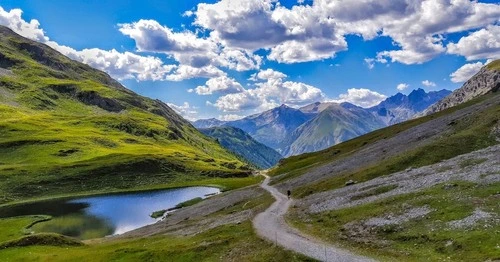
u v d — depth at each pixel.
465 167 63.06
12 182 186.75
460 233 39.69
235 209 101.06
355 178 86.88
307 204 78.44
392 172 81.56
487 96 144.62
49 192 185.62
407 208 51.91
